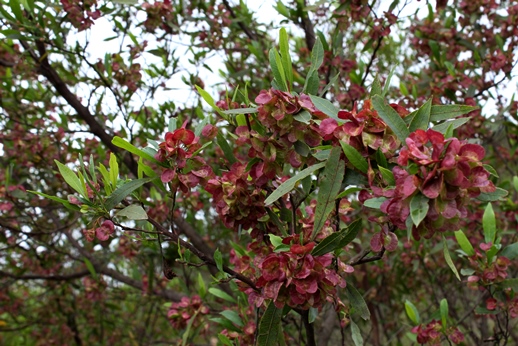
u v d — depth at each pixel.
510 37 3.34
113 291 4.61
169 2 3.29
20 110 3.82
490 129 3.53
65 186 3.67
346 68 3.23
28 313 5.19
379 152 1.22
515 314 1.97
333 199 1.26
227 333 1.99
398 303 4.34
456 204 1.10
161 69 3.63
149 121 3.94
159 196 3.12
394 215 1.12
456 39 3.38
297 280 1.27
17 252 4.74
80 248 4.12
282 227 1.54
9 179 3.37
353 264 1.53
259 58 3.57
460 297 3.87
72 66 3.78
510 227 3.38
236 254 2.11
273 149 1.41
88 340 5.15
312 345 1.72
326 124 1.27
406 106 3.31
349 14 3.06
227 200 1.49
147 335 5.21
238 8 4.00
